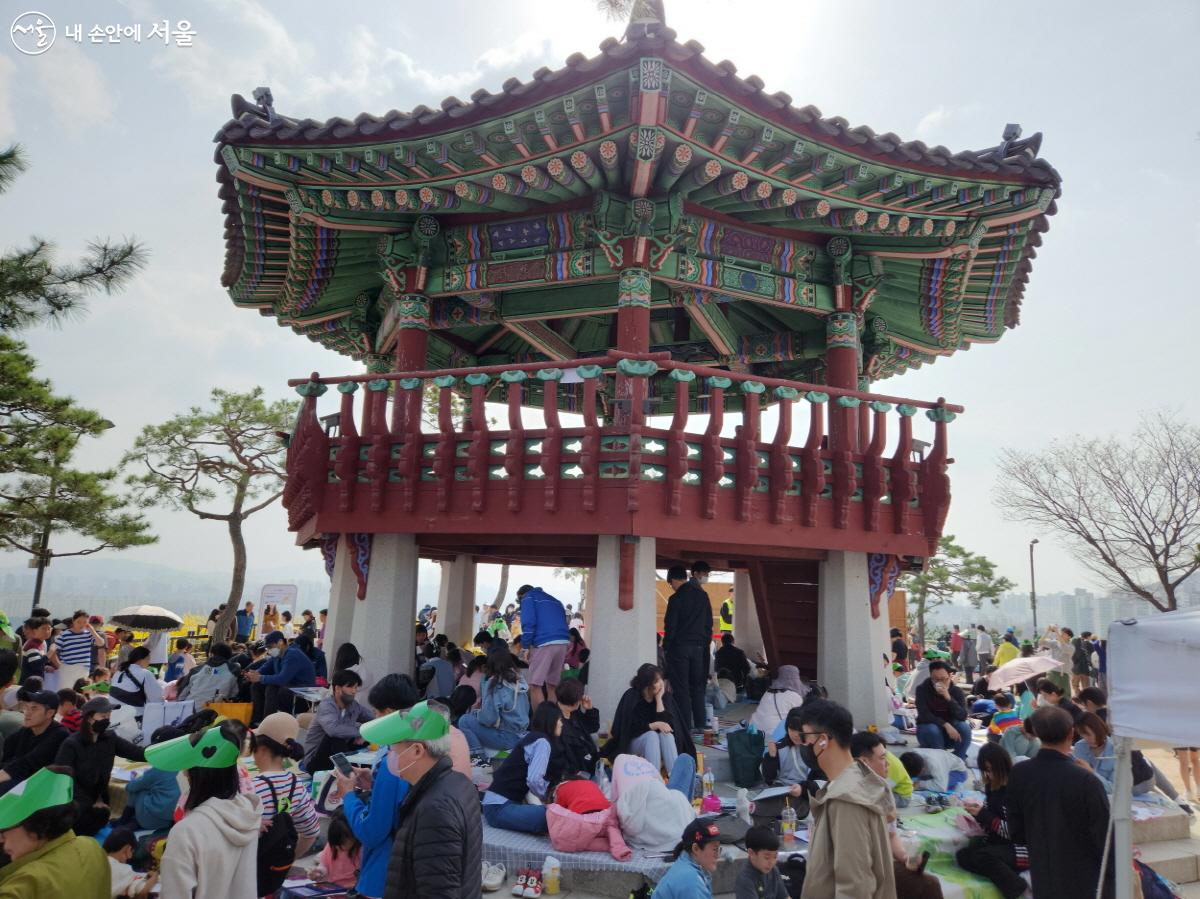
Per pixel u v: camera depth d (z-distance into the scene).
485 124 8.56
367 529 9.86
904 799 7.89
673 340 15.22
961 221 10.31
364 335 13.27
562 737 7.27
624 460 8.68
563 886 6.19
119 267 12.50
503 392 15.57
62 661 12.05
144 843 6.36
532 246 10.59
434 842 3.43
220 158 9.61
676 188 9.73
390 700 4.61
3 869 3.51
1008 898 6.35
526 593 9.35
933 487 10.29
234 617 25.14
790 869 6.04
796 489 9.59
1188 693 4.08
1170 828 8.63
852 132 8.87
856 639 10.19
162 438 24.66
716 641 16.41
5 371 18.14
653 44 7.56
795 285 11.16
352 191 9.76
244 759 5.21
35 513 18.67
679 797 6.57
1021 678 11.30
